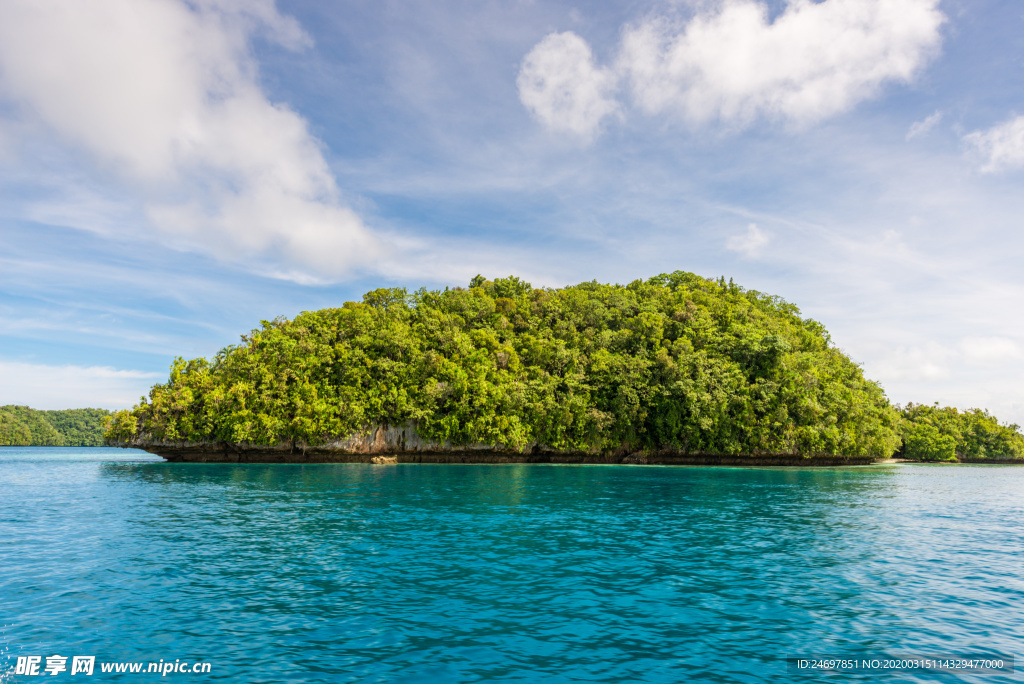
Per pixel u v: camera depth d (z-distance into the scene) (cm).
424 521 2734
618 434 8375
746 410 8200
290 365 7856
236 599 1512
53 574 1750
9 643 1218
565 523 2719
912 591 1669
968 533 2673
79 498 3553
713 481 5297
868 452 9312
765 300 13238
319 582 1673
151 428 7519
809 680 1070
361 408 7488
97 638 1245
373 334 8481
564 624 1348
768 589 1656
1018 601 1585
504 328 9488
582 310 10344
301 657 1146
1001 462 13100
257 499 3516
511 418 7788
